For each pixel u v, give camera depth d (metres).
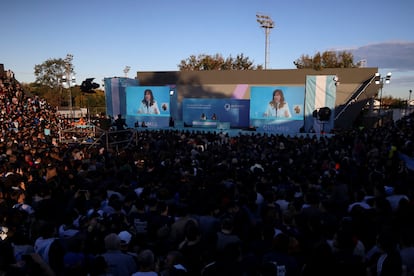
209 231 4.38
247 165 9.88
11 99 31.19
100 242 4.17
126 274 3.82
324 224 4.47
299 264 3.75
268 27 46.44
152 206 5.25
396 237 3.88
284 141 16.94
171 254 3.90
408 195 6.28
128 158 10.97
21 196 6.29
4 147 12.32
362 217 4.57
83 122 23.73
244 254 3.97
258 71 33.19
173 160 10.47
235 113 27.59
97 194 6.30
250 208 5.56
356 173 8.52
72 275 3.48
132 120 29.72
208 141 18.86
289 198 6.07
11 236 4.42
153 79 37.25
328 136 21.59
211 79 34.94
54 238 4.29
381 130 21.17
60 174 7.99
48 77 68.12
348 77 31.06
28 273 3.48
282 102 24.36
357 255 3.72
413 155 12.55
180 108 36.44
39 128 21.66
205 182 7.35
